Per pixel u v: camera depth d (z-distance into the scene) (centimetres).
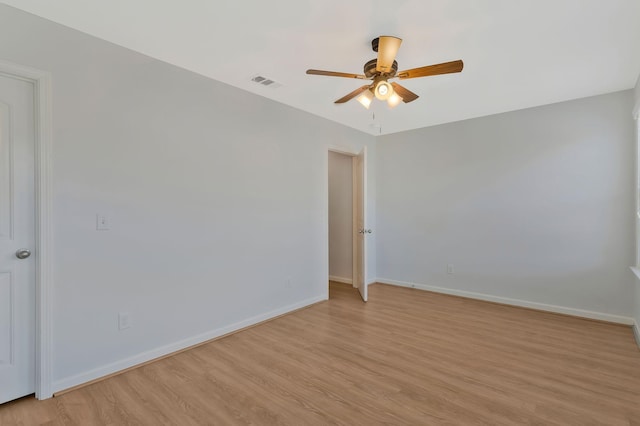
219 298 296
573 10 193
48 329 200
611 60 258
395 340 286
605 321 333
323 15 199
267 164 343
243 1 185
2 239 190
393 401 195
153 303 250
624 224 325
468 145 425
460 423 175
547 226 368
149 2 186
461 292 432
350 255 509
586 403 192
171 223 262
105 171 225
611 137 330
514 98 345
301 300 383
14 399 194
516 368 235
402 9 193
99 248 222
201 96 283
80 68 214
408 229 483
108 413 184
